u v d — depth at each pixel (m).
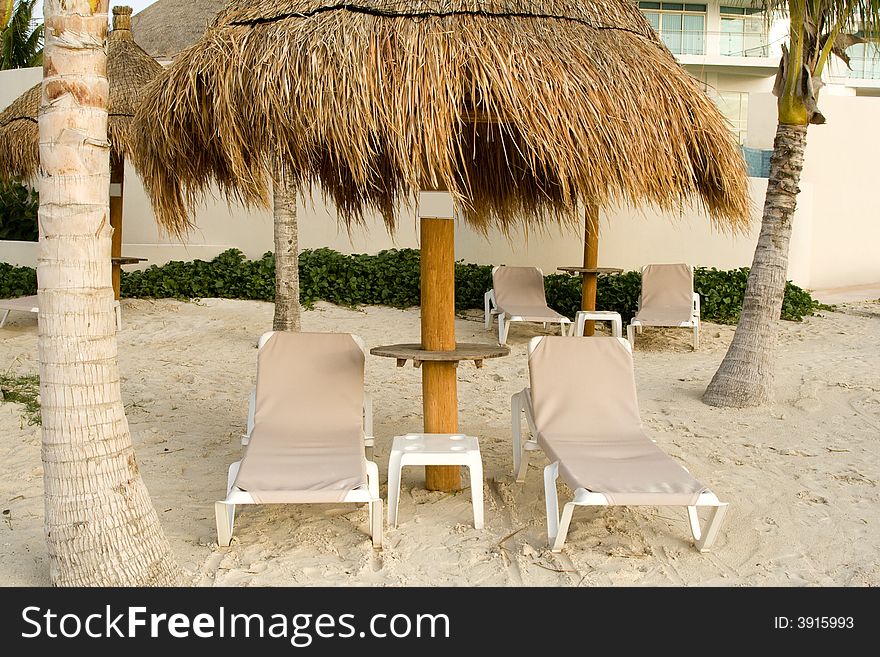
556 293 12.82
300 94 4.44
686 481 4.66
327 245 15.26
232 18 5.00
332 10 4.75
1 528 4.95
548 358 5.84
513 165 7.03
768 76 28.92
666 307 11.39
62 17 3.68
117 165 11.31
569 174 4.71
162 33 18.39
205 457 6.37
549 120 4.50
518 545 4.87
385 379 9.08
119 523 3.99
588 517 5.29
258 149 4.75
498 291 11.76
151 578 4.07
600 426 5.57
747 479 6.01
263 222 15.02
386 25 4.65
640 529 5.13
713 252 14.28
